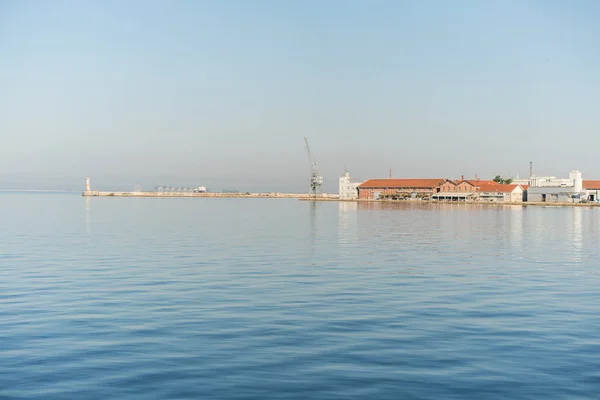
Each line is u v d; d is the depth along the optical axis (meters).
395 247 62.22
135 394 18.45
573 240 73.31
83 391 18.66
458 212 165.38
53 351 22.52
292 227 95.12
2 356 21.89
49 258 50.06
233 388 18.95
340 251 57.62
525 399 18.14
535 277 41.25
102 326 26.22
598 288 36.75
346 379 19.77
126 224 99.56
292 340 24.20
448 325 26.77
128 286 36.34
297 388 18.98
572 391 18.73
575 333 25.39
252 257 51.88
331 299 32.66
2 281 37.81
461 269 45.19
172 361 21.45
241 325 26.58
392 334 25.19
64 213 142.12
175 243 64.56
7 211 150.88
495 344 23.69
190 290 35.12
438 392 18.69
